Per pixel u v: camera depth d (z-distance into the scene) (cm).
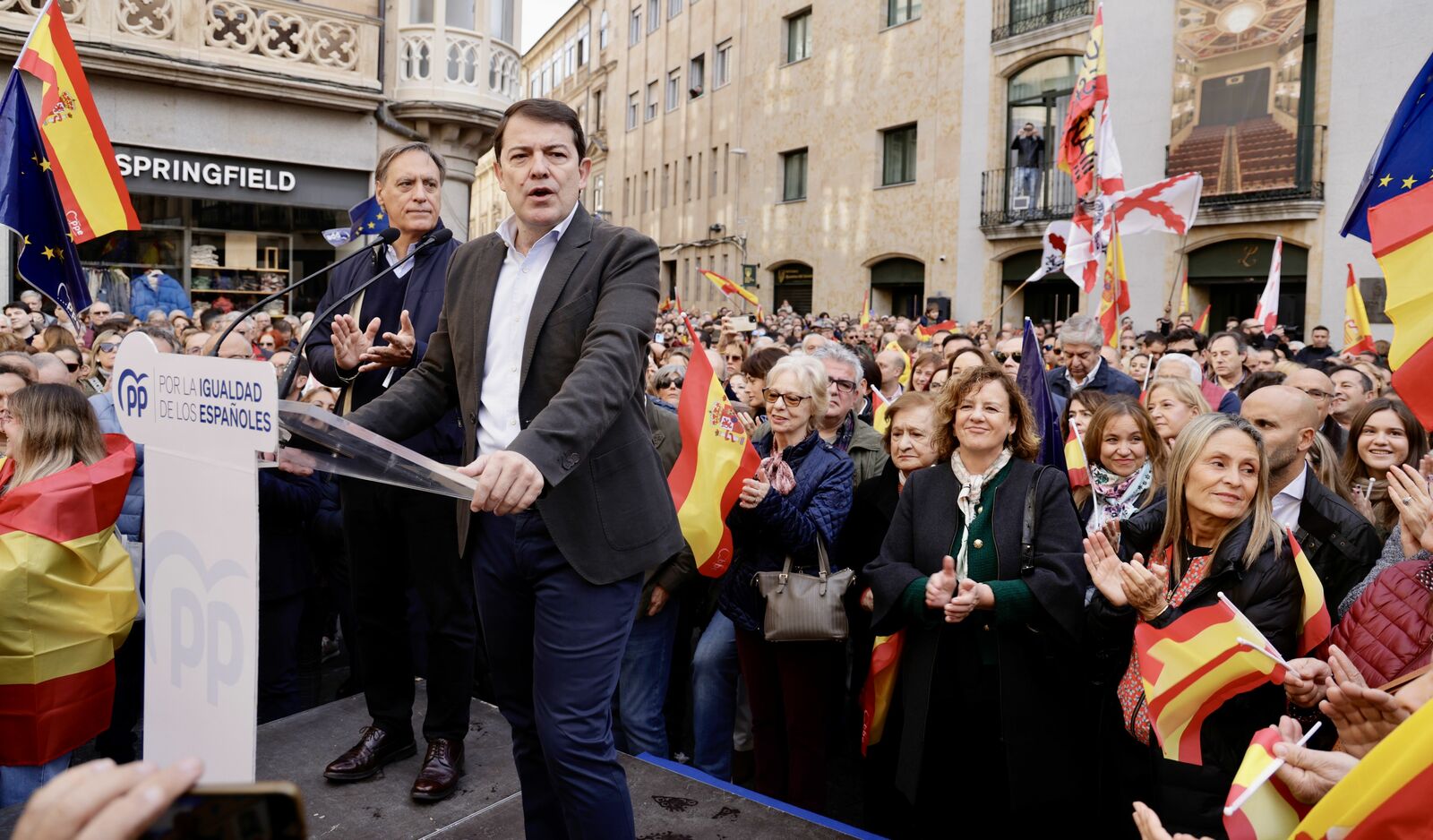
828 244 2822
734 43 3281
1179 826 266
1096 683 332
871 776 376
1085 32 2053
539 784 258
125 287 1208
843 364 473
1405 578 265
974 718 334
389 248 361
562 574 231
